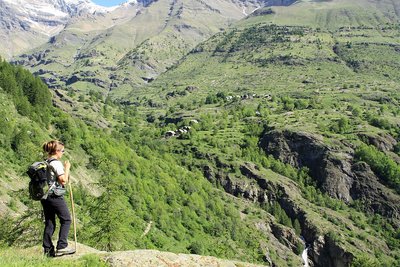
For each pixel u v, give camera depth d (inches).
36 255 619.5
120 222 2086.6
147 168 6771.7
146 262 632.4
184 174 7844.5
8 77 6023.6
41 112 6136.8
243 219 7588.6
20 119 5403.5
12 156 4072.3
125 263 617.0
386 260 7401.6
